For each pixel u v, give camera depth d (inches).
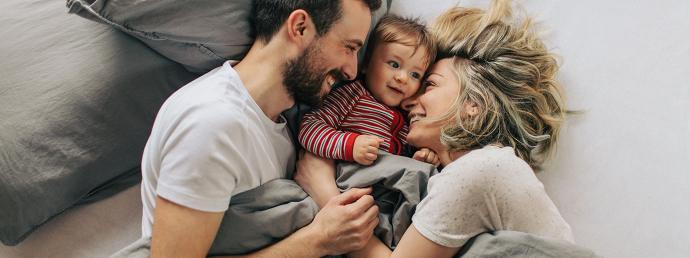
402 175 37.7
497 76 40.4
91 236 44.4
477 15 45.2
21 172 40.1
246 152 34.6
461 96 39.8
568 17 50.0
